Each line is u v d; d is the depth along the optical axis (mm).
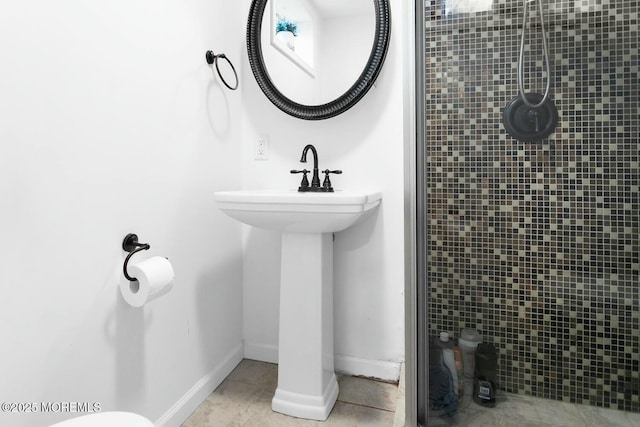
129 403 1043
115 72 992
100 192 949
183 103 1280
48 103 811
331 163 1575
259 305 1710
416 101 1199
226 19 1545
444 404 1170
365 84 1454
